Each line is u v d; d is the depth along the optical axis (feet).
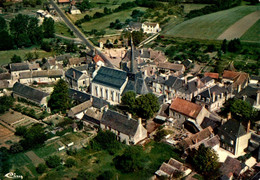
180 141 416.46
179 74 624.18
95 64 650.84
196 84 545.44
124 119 447.83
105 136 427.33
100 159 403.75
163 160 398.21
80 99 541.75
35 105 553.64
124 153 395.14
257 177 343.46
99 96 588.91
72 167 387.55
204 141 409.90
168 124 481.46
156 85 581.53
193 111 463.01
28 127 481.46
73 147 427.74
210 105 503.61
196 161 371.35
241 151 413.80
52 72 652.89
